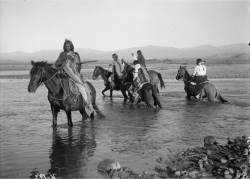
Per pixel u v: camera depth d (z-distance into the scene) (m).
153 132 9.81
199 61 17.23
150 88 14.59
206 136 8.84
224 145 8.26
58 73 10.19
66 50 10.77
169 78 38.00
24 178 6.27
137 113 13.12
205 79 16.72
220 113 12.80
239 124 10.75
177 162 6.98
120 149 8.09
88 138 9.19
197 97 16.88
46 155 7.67
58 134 9.70
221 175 6.19
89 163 7.09
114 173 6.40
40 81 9.84
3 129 10.46
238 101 16.20
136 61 15.28
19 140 9.05
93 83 32.72
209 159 7.09
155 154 7.66
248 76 36.22
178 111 13.45
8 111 14.25
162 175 6.32
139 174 6.38
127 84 16.30
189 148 8.02
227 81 30.17
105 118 12.11
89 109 11.06
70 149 8.13
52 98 10.25
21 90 25.41
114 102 16.92
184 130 10.02
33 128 10.61
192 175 6.20
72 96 10.36
